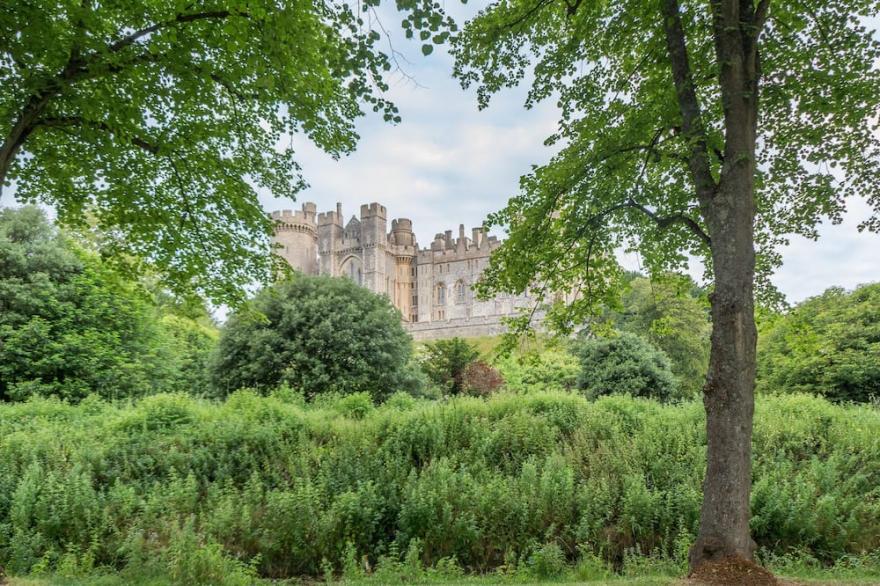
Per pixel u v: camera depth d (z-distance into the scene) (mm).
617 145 9180
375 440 13781
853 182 9203
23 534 9586
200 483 11938
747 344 6750
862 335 27000
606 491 11164
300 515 10305
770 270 10570
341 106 11000
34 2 7398
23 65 7980
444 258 102000
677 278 11461
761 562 9664
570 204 10000
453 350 33438
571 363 37844
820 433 14211
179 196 11734
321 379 23562
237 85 9914
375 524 10625
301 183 12953
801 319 10281
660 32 8984
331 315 25672
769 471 12227
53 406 15719
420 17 6195
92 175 10500
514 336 10648
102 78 8422
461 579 8914
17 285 19766
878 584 6625
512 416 14844
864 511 10523
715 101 9602
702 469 11984
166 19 8477
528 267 10273
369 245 98312
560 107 10242
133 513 10594
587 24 9070
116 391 20844
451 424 14328
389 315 28188
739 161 6977
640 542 10562
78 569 8883
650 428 14242
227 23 7605
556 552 9383
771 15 8719
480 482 11695
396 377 25703
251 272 12711
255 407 15133
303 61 8695
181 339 35562
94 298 21234
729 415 6648
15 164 10008
